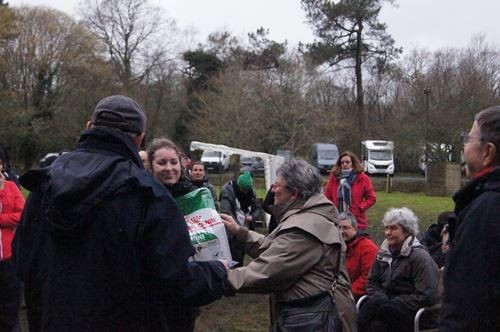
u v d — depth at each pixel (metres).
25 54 38.03
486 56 34.72
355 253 5.54
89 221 2.10
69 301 2.12
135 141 2.35
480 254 2.18
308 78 39.00
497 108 2.44
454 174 26.61
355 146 45.47
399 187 29.22
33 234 2.26
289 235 3.25
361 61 45.59
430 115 31.14
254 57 49.84
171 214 2.17
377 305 4.79
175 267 2.12
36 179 2.28
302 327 3.20
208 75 47.47
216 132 36.66
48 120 38.06
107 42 41.88
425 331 4.70
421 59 45.62
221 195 7.90
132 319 2.14
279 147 37.41
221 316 6.94
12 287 4.98
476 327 2.15
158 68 43.62
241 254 6.56
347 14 44.19
